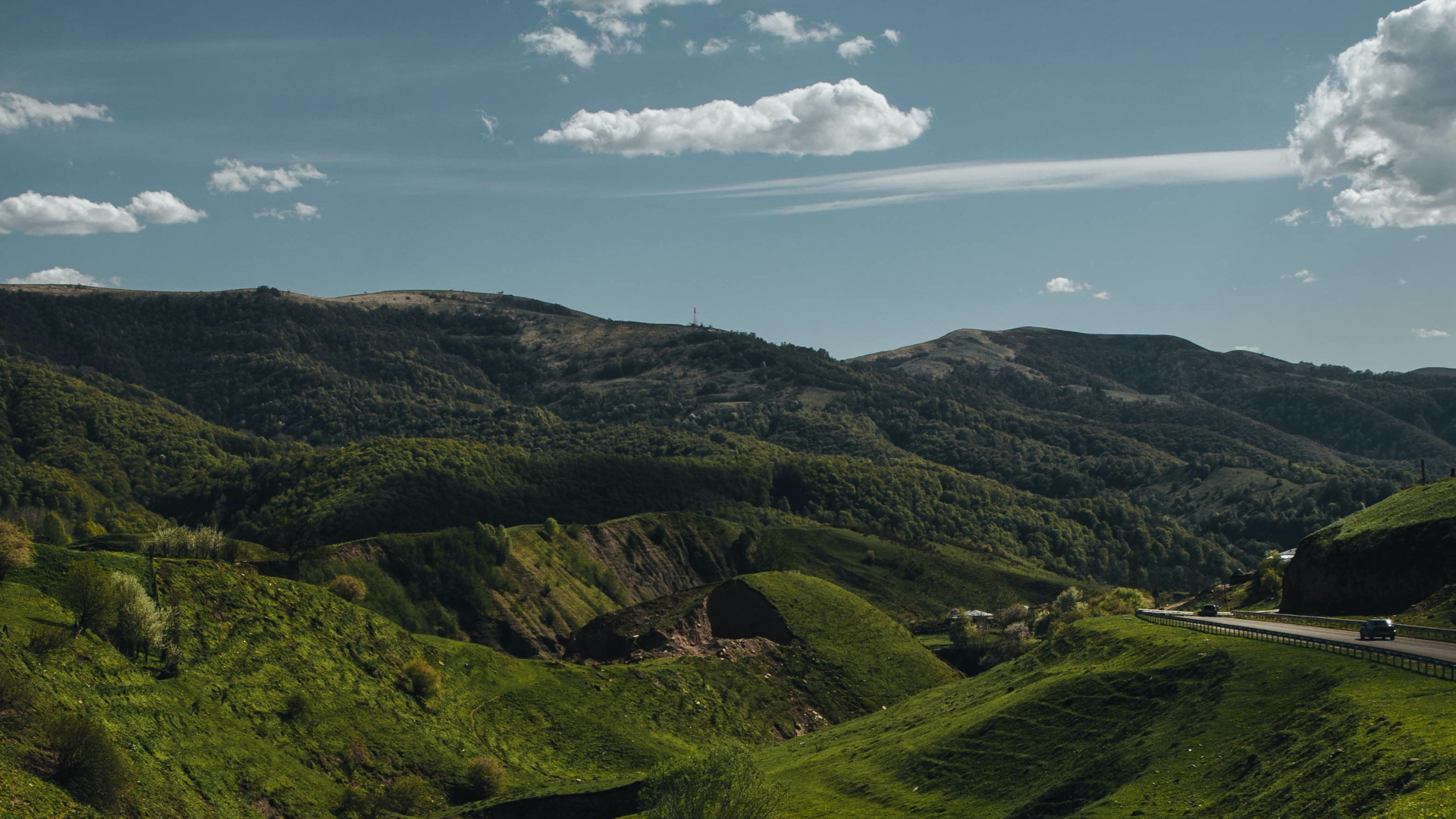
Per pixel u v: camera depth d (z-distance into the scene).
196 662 64.88
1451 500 80.06
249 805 54.31
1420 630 61.41
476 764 68.75
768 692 101.25
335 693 70.62
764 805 52.22
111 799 44.88
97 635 59.97
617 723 84.69
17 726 45.31
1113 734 57.44
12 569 62.25
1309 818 37.00
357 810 59.78
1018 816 52.53
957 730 67.19
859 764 69.69
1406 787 34.44
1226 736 49.84
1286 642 59.75
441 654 84.81
